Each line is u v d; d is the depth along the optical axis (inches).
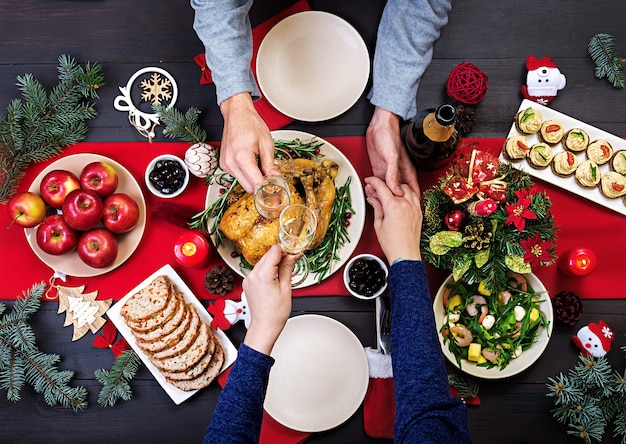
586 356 53.5
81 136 56.2
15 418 54.2
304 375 53.1
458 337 52.1
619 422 51.8
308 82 56.4
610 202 54.7
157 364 52.0
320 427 52.0
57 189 53.1
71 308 54.5
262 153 45.5
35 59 57.5
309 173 50.3
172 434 53.9
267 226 48.4
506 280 50.1
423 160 53.1
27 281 55.3
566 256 53.7
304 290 54.9
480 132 56.6
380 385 53.1
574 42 57.6
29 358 53.4
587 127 55.1
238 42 47.0
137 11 57.8
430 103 57.1
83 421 54.1
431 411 37.7
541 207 46.5
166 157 54.3
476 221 47.3
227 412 37.2
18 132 54.4
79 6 57.9
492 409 53.9
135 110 56.4
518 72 57.1
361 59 56.0
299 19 55.7
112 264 54.3
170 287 53.2
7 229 55.6
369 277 52.6
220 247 53.1
